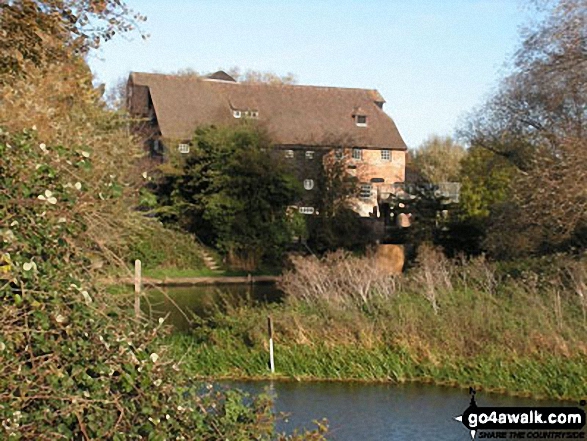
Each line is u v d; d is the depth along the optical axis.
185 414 5.95
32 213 5.38
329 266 20.06
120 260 6.46
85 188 5.88
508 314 15.94
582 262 18.42
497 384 14.54
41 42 8.17
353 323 16.55
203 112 53.50
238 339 17.03
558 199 20.86
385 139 57.19
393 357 15.64
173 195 42.44
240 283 35.66
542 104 25.83
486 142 31.09
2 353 4.88
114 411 5.45
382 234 45.03
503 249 25.16
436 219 38.06
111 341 5.39
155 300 26.19
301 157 47.12
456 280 20.28
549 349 14.78
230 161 41.50
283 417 7.31
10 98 10.71
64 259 5.54
